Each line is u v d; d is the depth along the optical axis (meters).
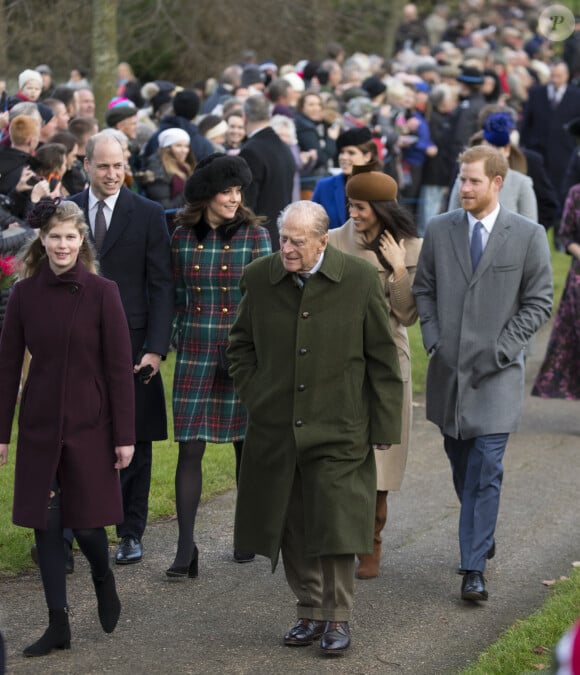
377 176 13.82
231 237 14.23
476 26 59.84
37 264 11.95
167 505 16.28
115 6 28.19
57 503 11.75
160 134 22.98
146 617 12.78
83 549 11.79
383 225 13.95
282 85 29.23
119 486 11.98
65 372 11.65
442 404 13.76
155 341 14.02
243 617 12.84
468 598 13.08
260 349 12.09
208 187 14.00
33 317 11.75
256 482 12.08
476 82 34.44
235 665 11.59
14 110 19.70
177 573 13.77
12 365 11.92
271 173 21.39
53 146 18.59
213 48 42.81
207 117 26.27
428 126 33.66
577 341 21.08
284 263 11.69
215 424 14.20
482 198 13.52
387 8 53.47
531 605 13.24
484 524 13.37
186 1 41.38
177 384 14.25
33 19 32.47
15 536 14.74
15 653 11.73
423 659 11.77
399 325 14.00
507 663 11.29
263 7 44.00
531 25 62.81
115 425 11.80
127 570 14.16
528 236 13.59
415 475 18.23
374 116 30.39
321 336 11.80
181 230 14.36
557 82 38.16
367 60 41.12
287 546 12.16
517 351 13.44
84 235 11.83
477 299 13.56
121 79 36.09
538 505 16.81
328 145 29.30
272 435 11.98
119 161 14.12
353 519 11.70
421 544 15.24
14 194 18.44
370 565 14.02
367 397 12.02
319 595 12.18
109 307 11.80
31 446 11.68
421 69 39.88
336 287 11.85
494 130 19.11
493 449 13.48
